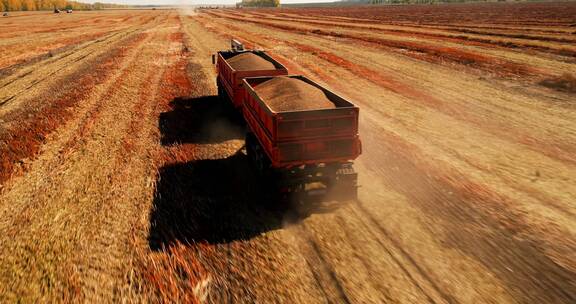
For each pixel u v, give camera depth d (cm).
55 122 1540
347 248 716
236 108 1333
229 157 1173
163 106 1748
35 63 3178
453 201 874
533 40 3669
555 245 699
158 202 899
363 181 994
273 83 1146
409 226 783
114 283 632
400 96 1847
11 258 711
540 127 1362
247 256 696
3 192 980
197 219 827
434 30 5041
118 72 2598
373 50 3459
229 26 6875
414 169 1052
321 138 819
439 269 648
